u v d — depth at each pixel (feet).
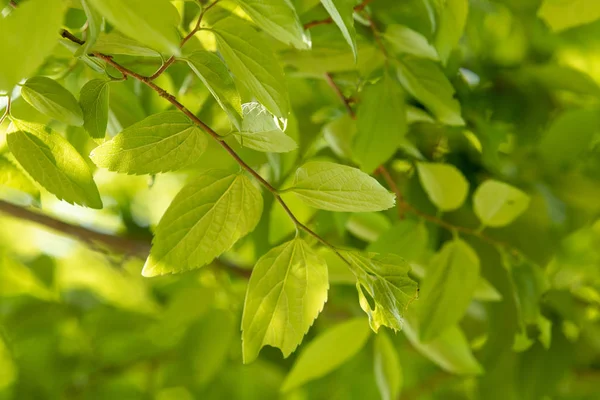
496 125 3.11
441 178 2.75
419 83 2.59
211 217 2.14
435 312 2.70
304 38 2.05
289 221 2.86
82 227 3.31
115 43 2.07
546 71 3.06
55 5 1.88
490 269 2.99
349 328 2.91
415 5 2.70
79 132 2.63
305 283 2.15
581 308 3.40
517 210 2.77
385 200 2.07
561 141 3.05
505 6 3.14
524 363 3.12
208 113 2.71
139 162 2.11
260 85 2.08
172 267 2.13
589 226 3.35
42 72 2.51
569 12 2.61
